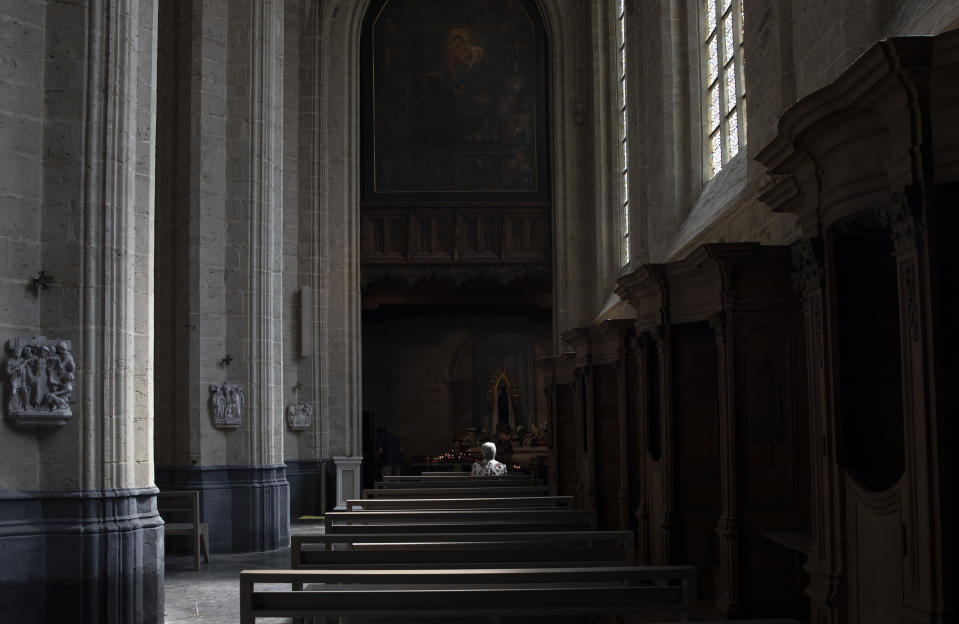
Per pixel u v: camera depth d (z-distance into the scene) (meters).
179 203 18.77
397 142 31.80
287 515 19.55
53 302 10.81
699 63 21.56
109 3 11.19
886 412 7.34
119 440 10.91
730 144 19.92
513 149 31.92
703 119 21.44
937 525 5.78
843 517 7.14
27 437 10.56
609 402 18.11
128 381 11.09
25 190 10.77
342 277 29.52
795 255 7.82
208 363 18.52
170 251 18.77
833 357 7.32
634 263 24.41
